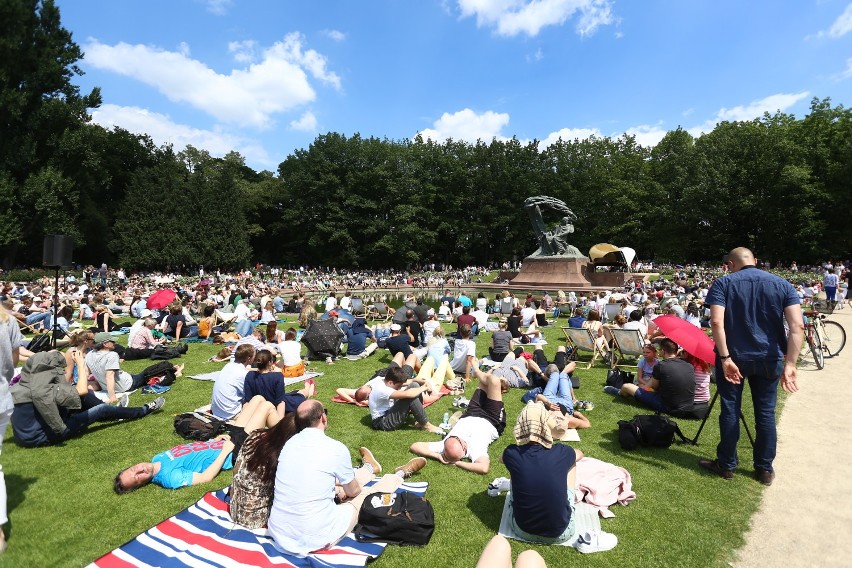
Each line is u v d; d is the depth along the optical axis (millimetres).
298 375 9531
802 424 6730
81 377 6289
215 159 75688
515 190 67500
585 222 65500
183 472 4879
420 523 3824
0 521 3678
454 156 69625
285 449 3770
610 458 5629
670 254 59594
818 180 50188
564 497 3807
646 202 61500
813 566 3652
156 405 7066
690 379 7023
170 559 3418
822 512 4414
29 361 5750
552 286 31344
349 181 64125
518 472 3863
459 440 5410
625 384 8023
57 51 39875
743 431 6594
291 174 69562
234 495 3941
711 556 3756
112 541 3836
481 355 11781
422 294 39281
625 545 3875
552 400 6984
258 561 3436
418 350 9969
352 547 3699
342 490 4152
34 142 38812
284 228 72500
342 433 6406
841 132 50000
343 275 53938
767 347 4887
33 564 3545
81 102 41250
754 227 54344
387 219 66438
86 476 5020
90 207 52250
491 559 2744
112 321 15031
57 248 9188
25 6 38625
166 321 13844
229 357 10852
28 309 15227
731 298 5066
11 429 6387
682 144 61906
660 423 5918
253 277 46781
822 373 9461
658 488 4875
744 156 52719
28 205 38250
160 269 54594
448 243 69562
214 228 57281
